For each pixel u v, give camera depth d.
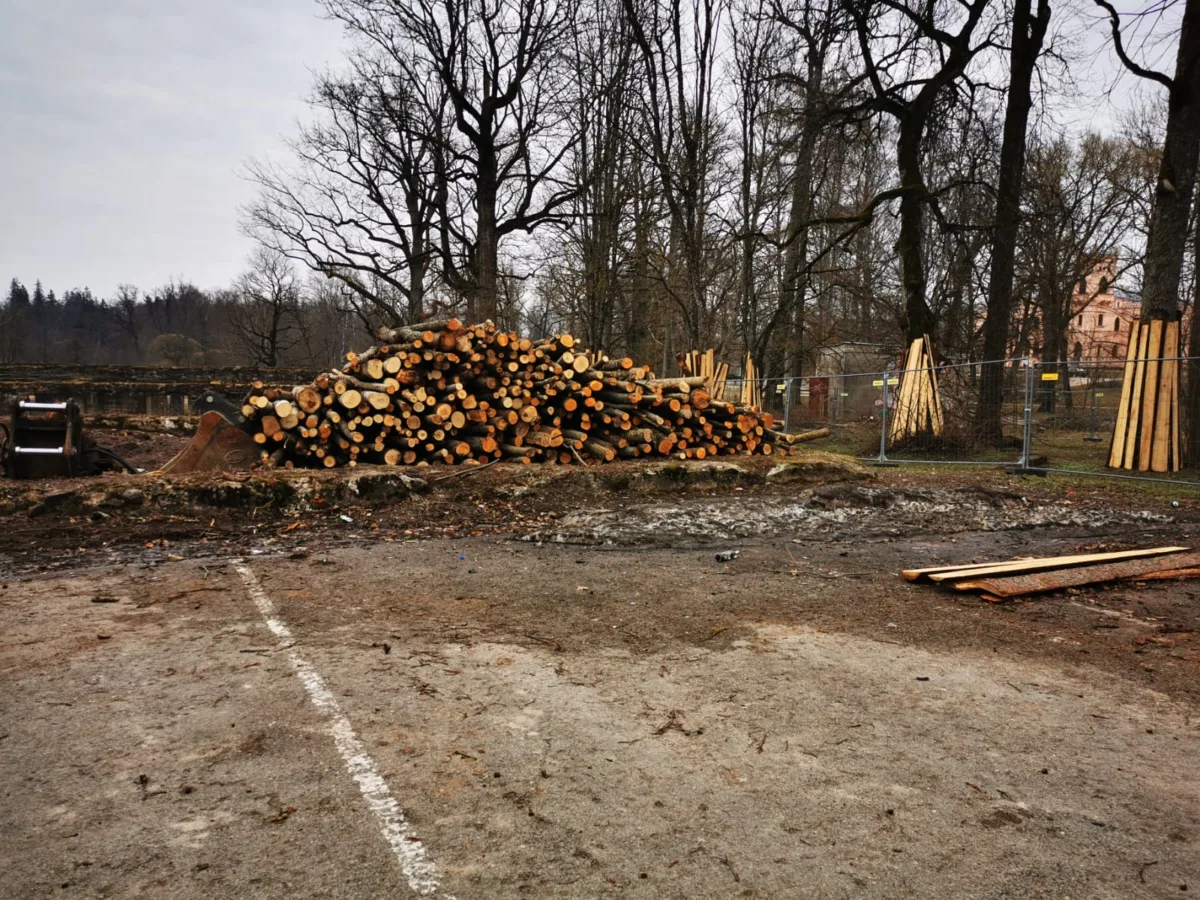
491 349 10.75
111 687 4.00
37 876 2.45
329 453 10.16
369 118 31.12
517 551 7.60
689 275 19.81
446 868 2.53
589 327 22.84
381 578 6.43
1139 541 8.31
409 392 10.16
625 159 21.59
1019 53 17.50
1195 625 5.49
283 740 3.42
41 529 7.61
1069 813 2.98
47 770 3.13
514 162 30.56
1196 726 3.84
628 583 6.45
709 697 4.04
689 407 12.14
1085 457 15.75
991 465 14.22
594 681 4.24
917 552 7.86
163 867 2.51
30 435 9.62
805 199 23.20
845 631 5.25
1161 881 2.56
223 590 5.95
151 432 20.94
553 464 10.83
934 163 21.75
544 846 2.67
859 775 3.24
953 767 3.33
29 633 4.83
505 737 3.51
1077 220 30.47
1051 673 4.53
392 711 3.75
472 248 30.62
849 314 32.94
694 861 2.61
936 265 27.22
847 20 18.67
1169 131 13.91
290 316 56.50
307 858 2.57
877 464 15.73
